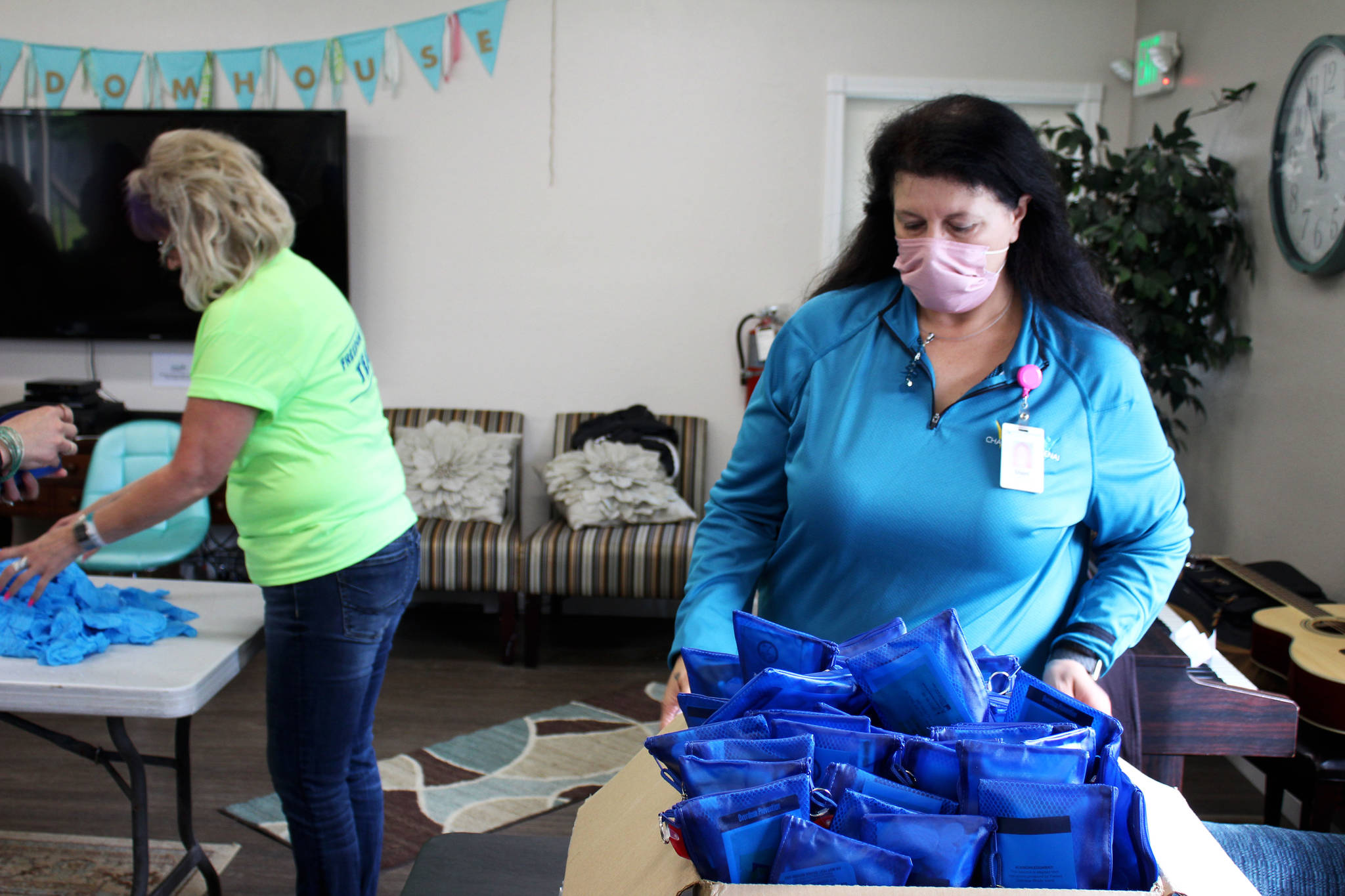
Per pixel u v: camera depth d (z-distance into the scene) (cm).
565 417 416
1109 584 115
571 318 418
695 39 402
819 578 115
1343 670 196
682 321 417
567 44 404
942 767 64
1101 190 312
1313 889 119
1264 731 173
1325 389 263
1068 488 110
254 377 150
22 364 420
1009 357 112
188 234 152
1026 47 400
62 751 281
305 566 160
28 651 162
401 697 333
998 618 111
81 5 400
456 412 416
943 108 108
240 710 314
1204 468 332
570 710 325
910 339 114
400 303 418
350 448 162
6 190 397
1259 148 298
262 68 402
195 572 397
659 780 79
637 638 399
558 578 358
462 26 403
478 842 122
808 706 73
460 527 366
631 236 413
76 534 154
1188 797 270
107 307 405
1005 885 60
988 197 104
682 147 408
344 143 393
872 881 59
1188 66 351
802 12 400
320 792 167
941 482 109
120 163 395
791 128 405
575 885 74
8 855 226
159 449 237
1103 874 59
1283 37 286
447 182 411
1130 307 303
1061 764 62
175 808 251
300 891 173
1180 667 173
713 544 122
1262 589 242
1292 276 279
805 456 115
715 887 57
